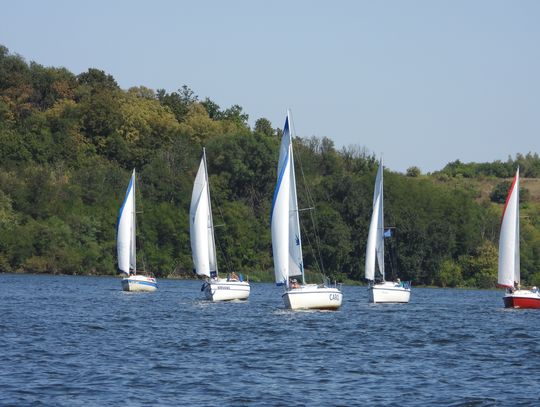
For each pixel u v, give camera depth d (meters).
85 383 127.50
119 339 176.75
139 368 140.62
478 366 149.25
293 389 126.31
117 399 117.94
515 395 124.44
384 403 118.31
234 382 130.50
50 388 123.69
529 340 186.62
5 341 168.75
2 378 129.38
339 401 119.00
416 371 142.88
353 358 155.75
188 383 129.12
